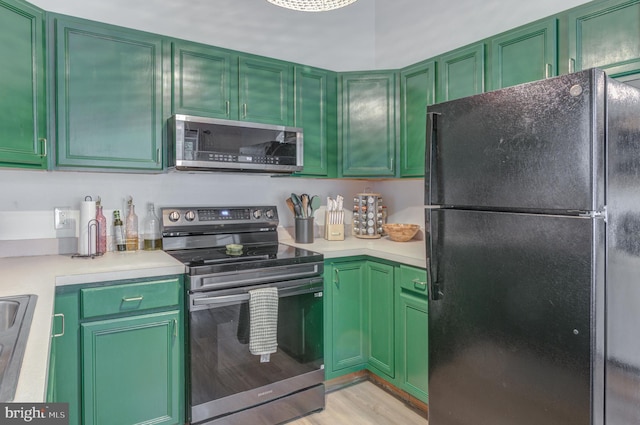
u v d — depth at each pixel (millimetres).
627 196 1354
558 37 1790
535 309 1389
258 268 1987
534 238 1388
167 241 2297
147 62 2082
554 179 1326
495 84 2033
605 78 1254
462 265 1644
